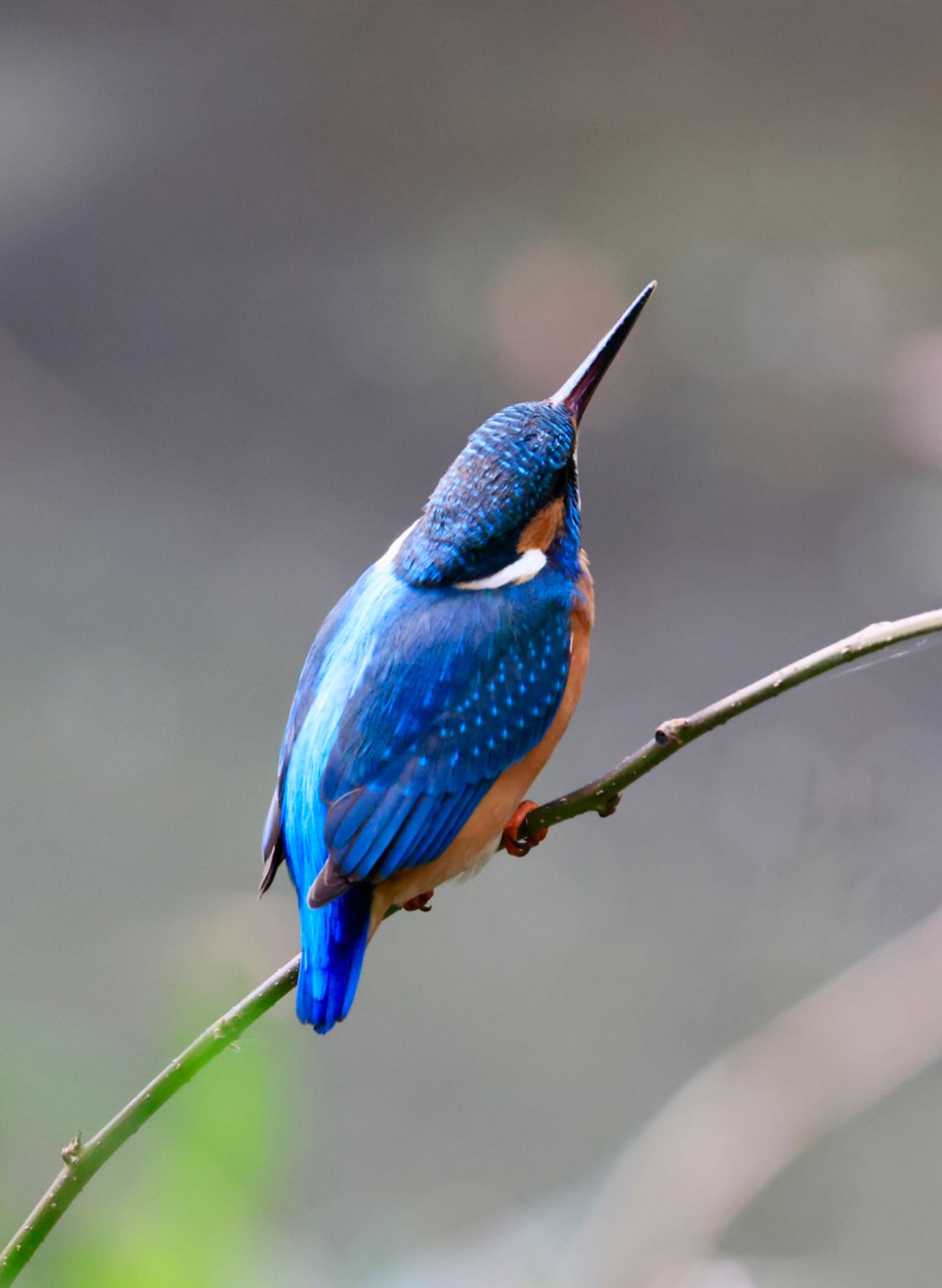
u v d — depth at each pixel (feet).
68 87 69.26
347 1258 22.27
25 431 61.67
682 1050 32.30
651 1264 25.70
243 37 68.54
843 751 42.63
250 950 31.09
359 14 67.15
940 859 38.06
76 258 67.77
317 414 62.95
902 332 60.13
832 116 65.82
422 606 16.43
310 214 68.08
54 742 42.39
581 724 45.70
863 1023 28.89
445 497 16.81
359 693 15.88
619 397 60.59
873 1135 30.14
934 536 52.75
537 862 39.24
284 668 46.96
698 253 64.03
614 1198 26.89
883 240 63.36
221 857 36.91
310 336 65.36
